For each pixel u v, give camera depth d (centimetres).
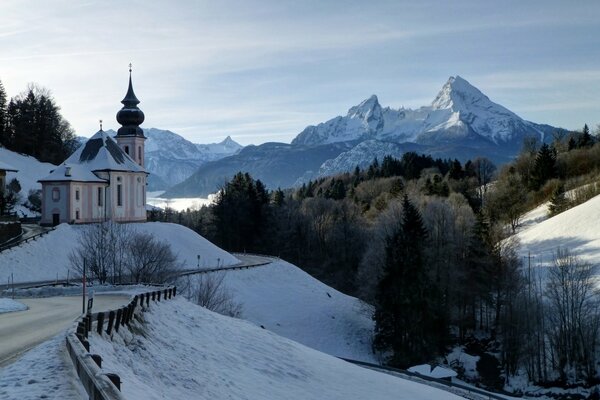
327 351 7569
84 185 9919
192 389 2456
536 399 6431
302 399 3097
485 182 17075
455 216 9569
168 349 2945
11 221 8500
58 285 6197
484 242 8631
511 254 8525
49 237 8375
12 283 6900
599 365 6650
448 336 7788
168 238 9975
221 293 7500
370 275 8794
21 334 2572
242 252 14325
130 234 7894
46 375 1576
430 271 8025
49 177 9712
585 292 6869
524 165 16900
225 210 14600
